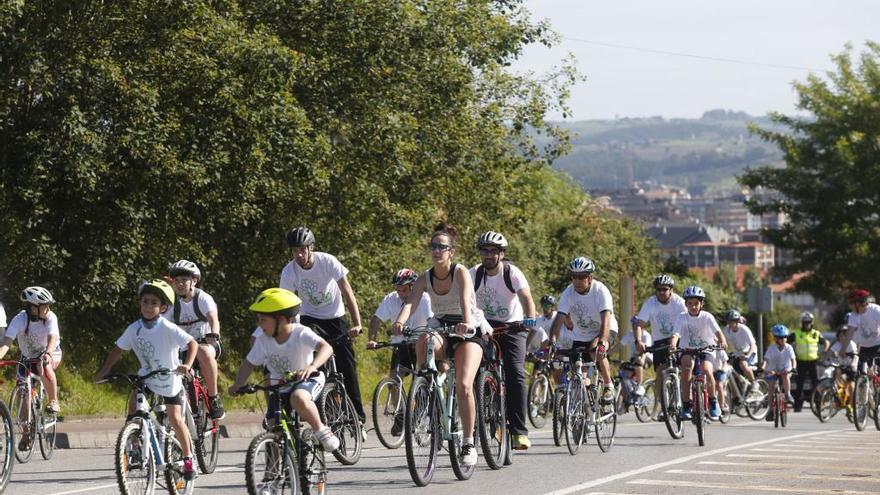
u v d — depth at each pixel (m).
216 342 32.81
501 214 84.62
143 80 53.16
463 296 30.23
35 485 30.53
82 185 50.59
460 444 30.89
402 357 41.41
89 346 57.56
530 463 34.88
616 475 32.03
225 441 45.78
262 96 55.97
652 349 47.16
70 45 51.50
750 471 33.28
